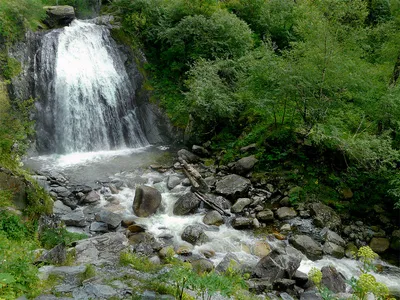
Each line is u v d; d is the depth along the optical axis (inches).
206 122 725.9
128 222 459.8
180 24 798.5
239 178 561.3
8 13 666.8
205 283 234.1
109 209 494.3
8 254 269.7
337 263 414.9
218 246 429.4
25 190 388.5
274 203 525.7
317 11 591.2
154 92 802.2
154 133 776.9
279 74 549.0
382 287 194.2
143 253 387.9
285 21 981.2
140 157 681.0
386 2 933.8
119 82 781.9
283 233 465.4
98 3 951.0
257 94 617.0
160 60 852.6
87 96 728.3
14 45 658.8
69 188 531.5
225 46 812.0
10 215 347.6
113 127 748.6
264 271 361.1
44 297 246.5
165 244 422.6
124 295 261.4
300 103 570.9
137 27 850.1
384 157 476.1
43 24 771.4
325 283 355.9
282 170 569.6
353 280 209.0
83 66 743.7
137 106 799.1
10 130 518.0
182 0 845.8
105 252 361.1
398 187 458.6
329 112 539.8
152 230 454.3
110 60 790.5
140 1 838.5
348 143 484.4
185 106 727.7
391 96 494.0
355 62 550.0
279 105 607.2
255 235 459.2
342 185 530.0
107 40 804.6
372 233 469.7
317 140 509.4
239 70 733.3
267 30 983.0
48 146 671.8
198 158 670.5
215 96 666.8
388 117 508.7
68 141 694.5
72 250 346.0
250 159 590.2
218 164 639.8
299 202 517.7
